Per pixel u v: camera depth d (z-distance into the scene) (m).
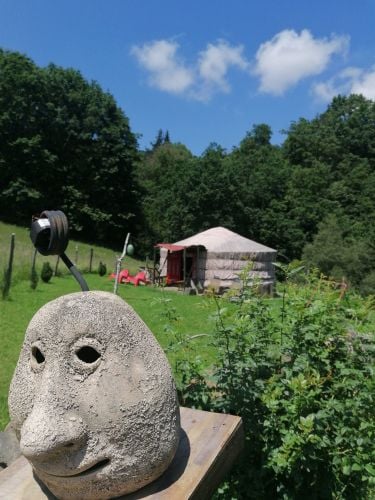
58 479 1.98
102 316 2.07
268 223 39.44
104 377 2.00
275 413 3.20
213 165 40.47
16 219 37.75
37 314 2.19
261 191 40.91
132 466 1.99
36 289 15.05
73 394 1.96
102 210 40.91
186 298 16.88
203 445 2.46
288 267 3.88
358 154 49.97
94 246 37.56
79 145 40.69
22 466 2.44
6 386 6.30
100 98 41.84
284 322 3.54
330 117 53.34
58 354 2.02
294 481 3.25
